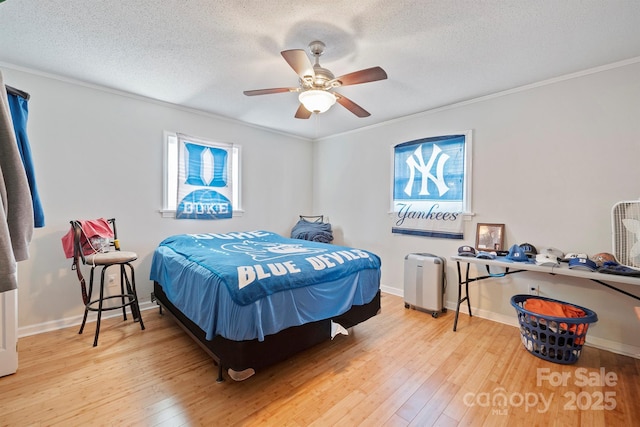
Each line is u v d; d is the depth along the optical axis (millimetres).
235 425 1475
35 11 1699
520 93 2734
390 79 2584
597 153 2354
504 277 2832
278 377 1899
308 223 4438
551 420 1530
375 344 2375
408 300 3215
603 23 1774
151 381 1828
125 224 2986
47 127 2533
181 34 1938
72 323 2656
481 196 3000
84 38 1992
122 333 2502
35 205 1523
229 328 1638
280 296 1810
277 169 4422
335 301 2141
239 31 1896
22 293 2445
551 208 2580
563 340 2043
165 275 2605
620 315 2266
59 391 1715
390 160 3820
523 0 1582
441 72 2449
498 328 2705
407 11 1682
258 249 2654
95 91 2773
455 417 1554
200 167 3514
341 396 1715
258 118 3779
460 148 3137
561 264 2279
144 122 3088
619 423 1507
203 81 2678
